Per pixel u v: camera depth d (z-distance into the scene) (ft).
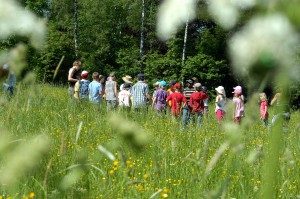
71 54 121.60
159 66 115.44
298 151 16.71
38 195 7.39
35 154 2.47
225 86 113.60
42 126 19.53
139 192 10.82
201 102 36.83
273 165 2.06
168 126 27.02
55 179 6.02
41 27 3.06
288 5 1.56
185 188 11.44
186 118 35.14
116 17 135.23
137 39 142.82
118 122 3.24
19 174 2.42
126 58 123.13
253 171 12.88
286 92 1.92
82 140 17.15
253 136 20.39
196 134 23.61
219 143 19.81
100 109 30.68
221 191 6.54
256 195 11.46
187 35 114.42
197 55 109.50
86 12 135.33
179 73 112.88
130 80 40.73
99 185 10.02
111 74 38.37
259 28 1.58
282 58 1.55
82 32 132.46
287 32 1.55
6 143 2.57
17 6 2.99
